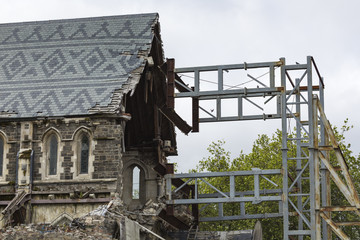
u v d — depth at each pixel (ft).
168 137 173.78
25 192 138.82
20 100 146.00
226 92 147.33
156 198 163.63
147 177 164.96
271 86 144.97
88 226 114.62
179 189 155.53
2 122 142.51
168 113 161.17
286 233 138.41
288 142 203.10
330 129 137.59
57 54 156.76
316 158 137.39
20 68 154.61
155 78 159.84
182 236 152.05
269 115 152.05
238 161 216.13
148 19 160.76
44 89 148.05
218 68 148.36
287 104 143.43
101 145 139.64
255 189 142.41
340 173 192.54
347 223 135.33
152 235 137.49
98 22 163.02
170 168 146.82
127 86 145.69
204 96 154.20
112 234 115.75
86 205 137.08
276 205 197.57
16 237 106.83
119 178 138.72
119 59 152.35
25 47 160.25
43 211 138.00
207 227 209.97
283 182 141.08
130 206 163.43
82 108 141.18
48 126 141.79
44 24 165.58
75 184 139.44
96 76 148.97
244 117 153.17
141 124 167.12
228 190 210.18
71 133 140.97
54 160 141.90
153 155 165.89
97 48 156.35
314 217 135.64
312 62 144.36
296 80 149.48
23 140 141.59
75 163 140.15
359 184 192.24
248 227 200.44
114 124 140.15
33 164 140.97
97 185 138.51
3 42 162.40
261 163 209.77
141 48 153.99
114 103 141.08
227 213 208.33
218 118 154.61
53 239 106.73
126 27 159.84
